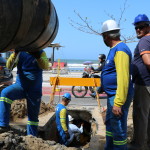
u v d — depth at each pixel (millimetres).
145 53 3352
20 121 6047
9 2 2457
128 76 3037
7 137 3336
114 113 3082
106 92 3334
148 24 3521
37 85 4414
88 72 11727
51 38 3295
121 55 3039
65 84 8133
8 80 7785
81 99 11594
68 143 6367
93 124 6734
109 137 3586
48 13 2891
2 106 4145
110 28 3195
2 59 7938
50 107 7414
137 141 3703
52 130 6711
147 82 3482
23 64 4305
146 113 3596
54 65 28172
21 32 2688
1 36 2572
